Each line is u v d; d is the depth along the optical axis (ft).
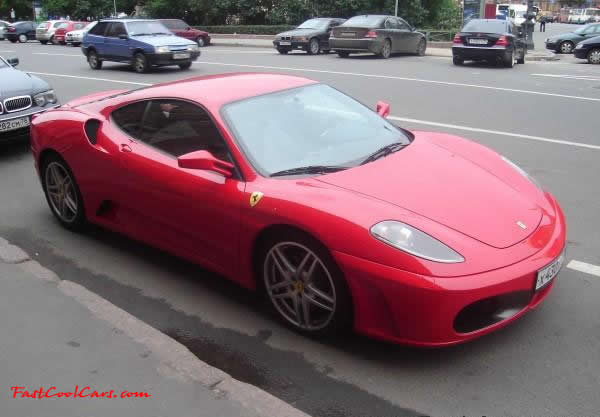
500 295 9.59
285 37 73.92
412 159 12.35
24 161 24.54
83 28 114.93
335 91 14.88
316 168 11.75
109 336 11.00
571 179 20.76
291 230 10.56
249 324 11.75
